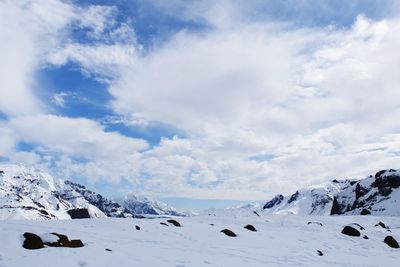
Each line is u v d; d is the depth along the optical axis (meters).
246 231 34.97
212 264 18.05
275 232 36.81
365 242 33.47
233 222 45.69
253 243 28.02
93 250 17.05
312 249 27.38
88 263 14.95
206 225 38.25
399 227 52.47
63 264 14.28
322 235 36.25
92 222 31.50
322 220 51.81
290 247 27.53
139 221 34.72
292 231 38.59
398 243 33.84
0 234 18.09
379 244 32.75
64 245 17.83
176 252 20.23
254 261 20.36
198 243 25.38
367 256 26.34
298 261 21.72
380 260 24.73
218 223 43.78
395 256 26.98
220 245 25.41
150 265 16.09
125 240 22.98
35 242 16.95
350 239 34.78
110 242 21.22
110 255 16.61
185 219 47.19
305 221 49.00
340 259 23.98
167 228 32.03
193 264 17.47
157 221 36.25
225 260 19.62
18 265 13.73
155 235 27.20
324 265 21.16
